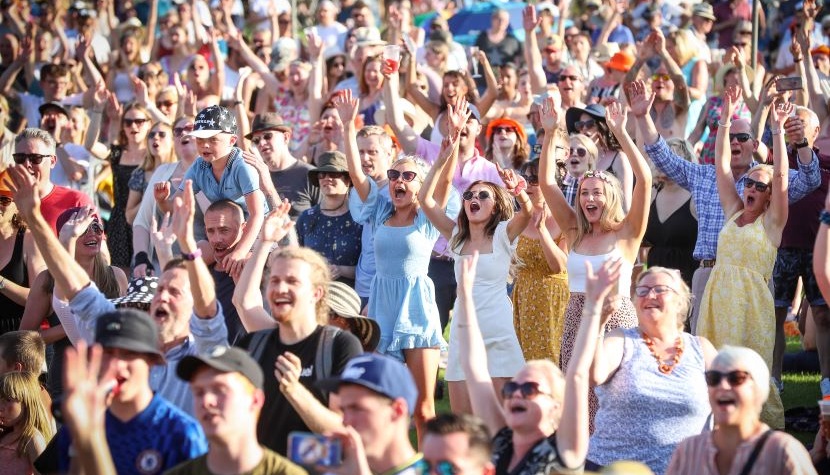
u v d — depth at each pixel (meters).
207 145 20.80
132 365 12.80
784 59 38.44
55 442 14.73
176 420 12.95
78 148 30.92
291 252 14.55
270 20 40.91
